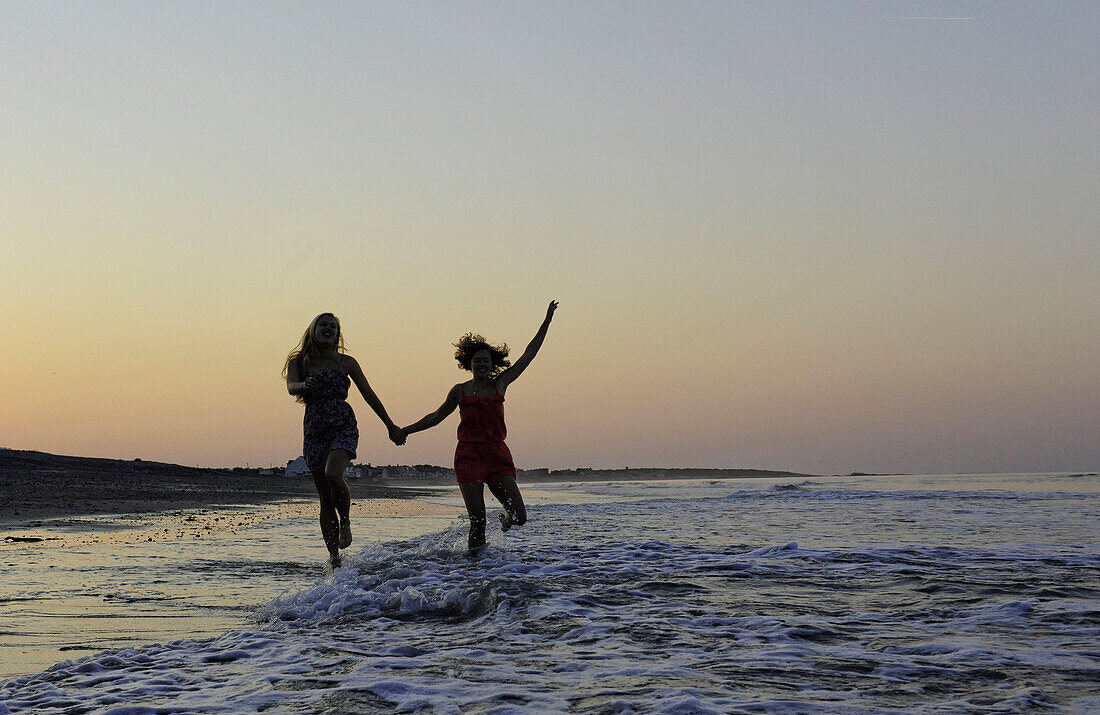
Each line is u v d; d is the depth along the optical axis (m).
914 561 6.82
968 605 4.73
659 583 5.59
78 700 3.04
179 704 2.90
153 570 7.35
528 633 4.05
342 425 6.63
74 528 11.90
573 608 4.65
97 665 3.65
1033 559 6.91
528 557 7.11
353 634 4.23
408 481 63.84
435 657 3.52
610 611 4.57
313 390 6.59
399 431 6.97
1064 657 3.39
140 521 13.39
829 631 3.99
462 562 6.71
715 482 68.50
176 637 4.52
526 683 3.00
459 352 7.47
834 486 38.19
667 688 2.88
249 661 3.60
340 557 6.78
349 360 6.77
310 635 4.21
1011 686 2.92
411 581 5.75
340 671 3.30
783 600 4.94
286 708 2.77
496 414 7.42
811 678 3.04
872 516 15.02
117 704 2.94
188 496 22.16
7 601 5.75
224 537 10.75
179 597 5.89
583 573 6.18
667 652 3.54
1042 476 56.66
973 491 27.22
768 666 3.24
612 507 20.27
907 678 3.04
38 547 9.38
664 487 50.03
